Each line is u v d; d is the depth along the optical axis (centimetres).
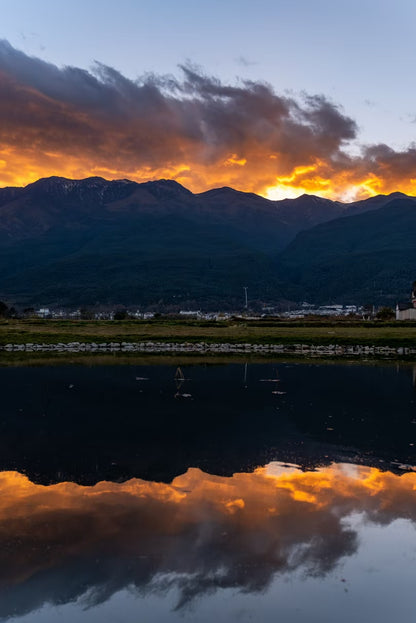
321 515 1084
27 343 6812
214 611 746
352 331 7850
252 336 7225
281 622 722
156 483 1289
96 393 2798
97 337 7225
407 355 5656
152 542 951
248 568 862
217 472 1385
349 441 1748
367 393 2858
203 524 1032
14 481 1297
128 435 1808
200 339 7119
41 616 728
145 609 748
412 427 1978
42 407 2369
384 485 1286
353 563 883
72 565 865
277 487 1265
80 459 1498
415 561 891
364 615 740
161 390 2916
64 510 1100
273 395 2762
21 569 852
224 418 2125
